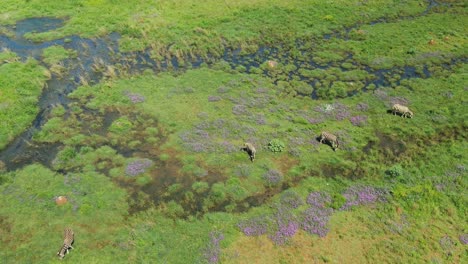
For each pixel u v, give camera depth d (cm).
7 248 2158
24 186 2534
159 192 2517
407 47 4031
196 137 2939
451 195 2428
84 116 3164
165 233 2250
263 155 2783
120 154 2802
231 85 3534
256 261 2100
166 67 3819
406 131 2956
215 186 2538
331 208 2381
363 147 2848
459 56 3862
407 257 2094
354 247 2159
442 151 2773
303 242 2194
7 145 2902
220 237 2214
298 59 3928
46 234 2233
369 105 3256
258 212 2378
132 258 2108
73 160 2741
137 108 3250
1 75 3606
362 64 3822
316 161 2725
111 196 2470
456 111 3134
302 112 3203
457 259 2080
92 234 2241
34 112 3219
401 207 2369
